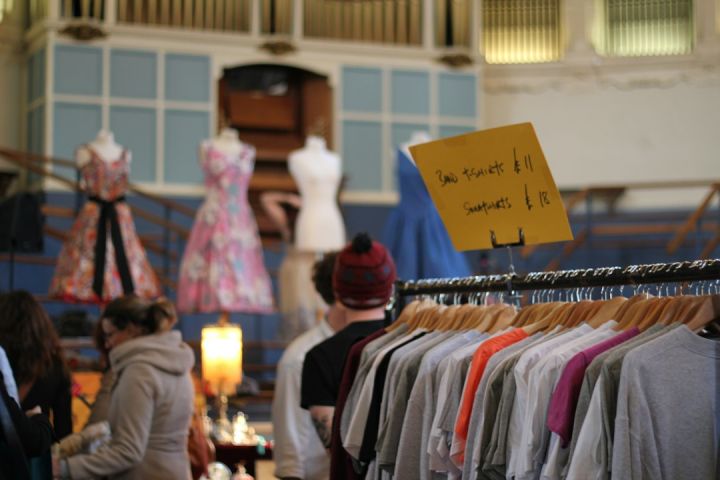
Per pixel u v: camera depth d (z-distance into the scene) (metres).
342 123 11.99
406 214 5.67
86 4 11.22
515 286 2.88
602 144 12.66
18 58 11.65
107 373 4.34
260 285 8.55
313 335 4.11
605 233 11.58
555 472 2.28
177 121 11.41
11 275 7.71
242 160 8.55
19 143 11.57
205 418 6.20
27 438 3.09
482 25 12.97
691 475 2.18
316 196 9.48
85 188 7.87
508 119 12.80
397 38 12.23
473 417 2.54
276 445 4.04
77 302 7.89
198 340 9.82
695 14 12.62
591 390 2.22
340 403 3.18
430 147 2.94
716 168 12.45
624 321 2.45
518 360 2.45
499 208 2.85
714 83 12.51
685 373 2.19
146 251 10.88
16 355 3.88
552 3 12.89
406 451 2.79
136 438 3.87
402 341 3.06
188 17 11.56
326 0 12.07
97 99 11.18
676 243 10.54
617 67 12.70
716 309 2.33
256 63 11.80
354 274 3.49
